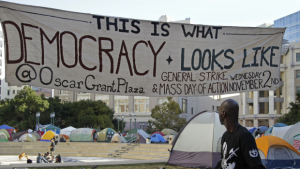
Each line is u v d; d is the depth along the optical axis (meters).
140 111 73.00
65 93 78.88
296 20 78.38
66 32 8.63
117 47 9.03
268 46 9.99
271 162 13.22
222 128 13.29
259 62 9.94
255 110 59.38
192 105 80.00
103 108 61.41
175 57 9.45
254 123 58.62
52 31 8.52
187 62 9.52
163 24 9.38
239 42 9.87
